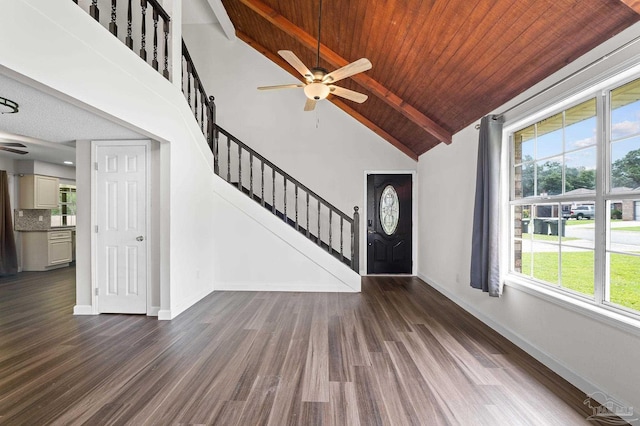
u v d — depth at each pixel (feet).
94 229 12.80
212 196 16.55
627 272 6.75
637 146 6.54
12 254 20.49
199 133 14.90
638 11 6.04
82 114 9.39
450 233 15.26
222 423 6.22
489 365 8.60
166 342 10.00
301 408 6.70
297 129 20.90
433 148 17.75
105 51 8.46
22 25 6.00
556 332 8.21
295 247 16.63
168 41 12.64
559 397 7.10
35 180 21.43
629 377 6.22
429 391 7.35
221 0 17.78
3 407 6.66
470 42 9.45
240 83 20.97
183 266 13.24
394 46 11.60
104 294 12.85
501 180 10.68
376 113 18.60
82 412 6.51
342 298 15.30
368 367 8.46
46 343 9.89
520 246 10.54
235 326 11.44
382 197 20.94
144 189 12.66
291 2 12.89
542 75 8.89
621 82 6.77
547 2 7.03
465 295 13.62
